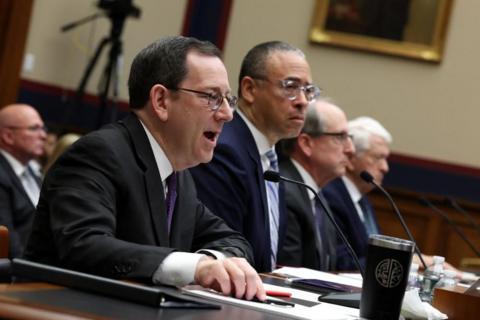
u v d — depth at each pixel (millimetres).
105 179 2244
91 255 2010
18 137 5141
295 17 7508
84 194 2176
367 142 4875
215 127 2436
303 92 3559
